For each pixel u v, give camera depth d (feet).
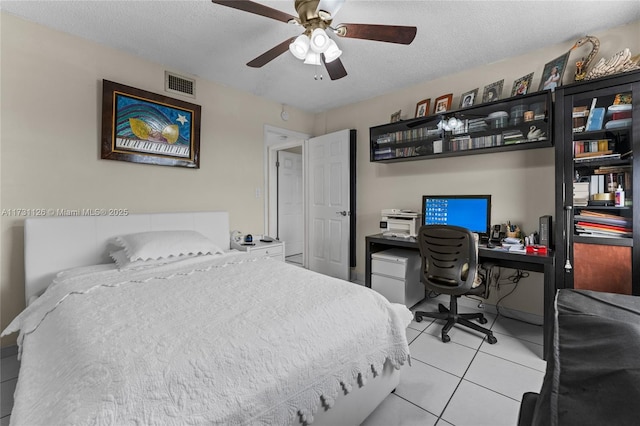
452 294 7.30
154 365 2.81
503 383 5.55
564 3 6.11
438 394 5.24
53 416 2.41
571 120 6.40
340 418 4.09
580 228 6.46
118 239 7.30
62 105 7.10
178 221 8.76
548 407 1.42
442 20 6.66
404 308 5.39
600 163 6.23
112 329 3.51
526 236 7.97
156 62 8.67
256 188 11.39
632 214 5.84
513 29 7.01
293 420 3.34
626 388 1.35
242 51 8.09
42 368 3.34
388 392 5.09
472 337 7.43
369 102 11.73
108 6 6.23
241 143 10.90
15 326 5.15
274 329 3.63
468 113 8.54
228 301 4.49
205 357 3.01
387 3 6.08
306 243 13.32
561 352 1.88
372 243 9.71
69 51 7.20
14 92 6.48
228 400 2.84
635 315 2.34
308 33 5.53
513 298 8.61
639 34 6.69
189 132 9.27
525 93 7.72
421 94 10.20
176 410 2.59
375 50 7.97
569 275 6.45
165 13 6.48
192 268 6.53
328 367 3.80
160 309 4.16
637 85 5.71
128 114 8.00
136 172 8.34
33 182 6.73
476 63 8.71
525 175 8.22
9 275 6.47
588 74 6.51
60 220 6.77
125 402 2.46
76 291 4.91
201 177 9.77
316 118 13.70
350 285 5.36
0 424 4.50
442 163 9.80
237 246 9.87
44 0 6.01
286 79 9.95
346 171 11.71
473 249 6.98
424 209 9.57
